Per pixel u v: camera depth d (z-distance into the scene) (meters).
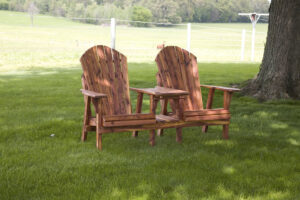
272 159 3.75
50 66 16.38
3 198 2.65
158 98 4.13
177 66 4.81
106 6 73.38
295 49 7.29
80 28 57.19
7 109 6.13
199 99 4.90
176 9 74.81
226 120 4.54
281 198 2.77
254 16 19.67
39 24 67.25
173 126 4.23
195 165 3.50
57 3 77.62
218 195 2.80
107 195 2.74
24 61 18.81
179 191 2.86
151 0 73.62
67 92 8.19
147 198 2.70
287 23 7.21
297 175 3.29
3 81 10.05
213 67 14.81
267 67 7.50
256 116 5.98
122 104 4.52
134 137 4.57
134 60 20.58
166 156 3.77
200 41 46.22
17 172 3.18
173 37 50.91
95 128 4.32
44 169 3.29
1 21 67.88
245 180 3.14
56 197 2.69
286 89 7.28
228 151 4.00
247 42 46.06
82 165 3.40
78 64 17.77
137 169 3.35
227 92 4.48
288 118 5.81
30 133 4.55
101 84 4.41
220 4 82.25
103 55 4.48
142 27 70.31
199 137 4.61
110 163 3.49
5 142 4.16
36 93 8.00
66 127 4.89
